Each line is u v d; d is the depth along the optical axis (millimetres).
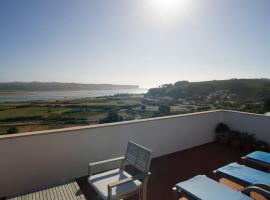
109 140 3428
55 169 2951
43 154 2836
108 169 3475
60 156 2977
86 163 3225
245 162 3096
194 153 4391
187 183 2131
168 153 4320
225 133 5137
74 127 3211
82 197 1864
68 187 2049
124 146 3615
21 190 2707
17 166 2658
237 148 4715
